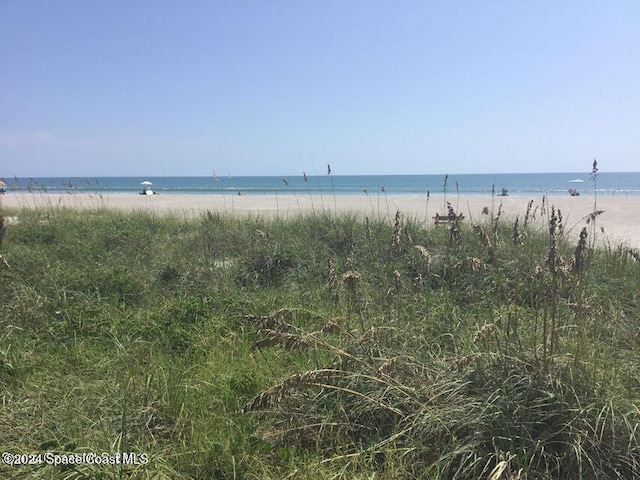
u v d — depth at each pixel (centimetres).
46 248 867
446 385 337
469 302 581
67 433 325
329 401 352
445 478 288
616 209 2131
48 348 474
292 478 291
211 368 433
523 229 694
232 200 2947
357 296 560
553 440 302
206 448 313
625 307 541
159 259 785
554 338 371
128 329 513
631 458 289
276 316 396
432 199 2880
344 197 3375
